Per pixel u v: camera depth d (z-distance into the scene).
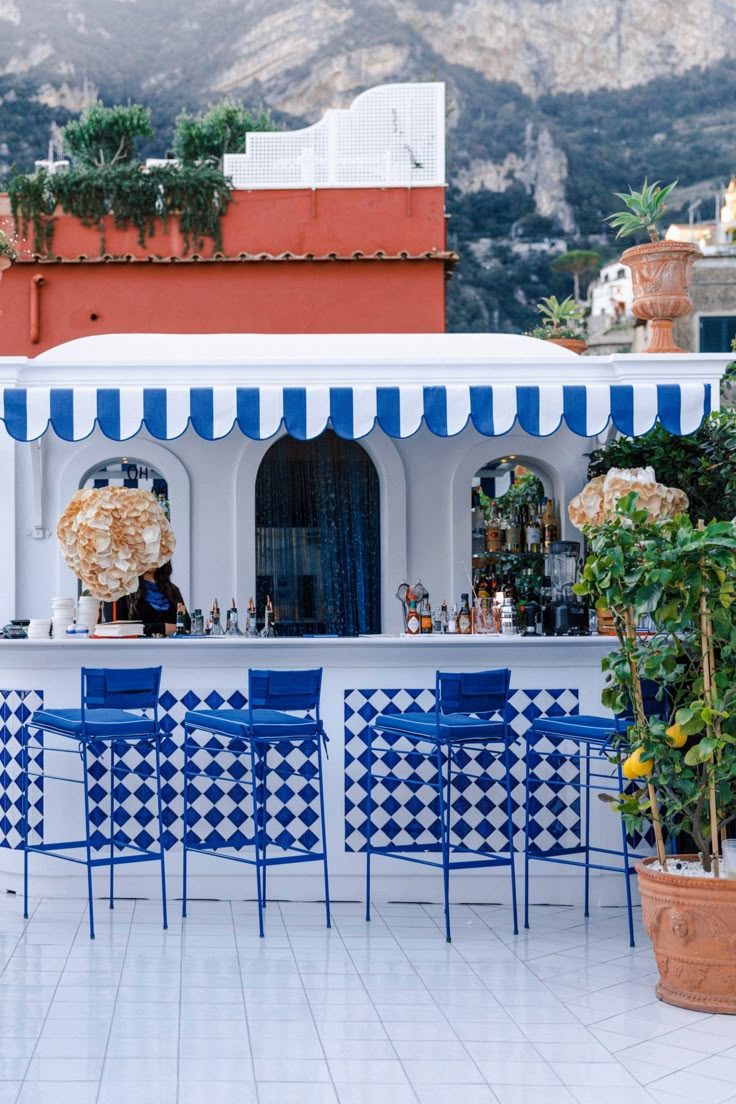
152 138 50.44
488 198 104.81
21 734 9.84
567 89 107.31
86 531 10.55
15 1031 6.71
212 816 9.82
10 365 9.98
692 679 7.95
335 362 10.18
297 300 24.44
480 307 101.94
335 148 25.19
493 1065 6.29
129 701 8.91
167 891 9.84
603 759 9.82
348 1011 7.11
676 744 7.57
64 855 9.80
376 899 9.85
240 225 25.16
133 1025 6.82
